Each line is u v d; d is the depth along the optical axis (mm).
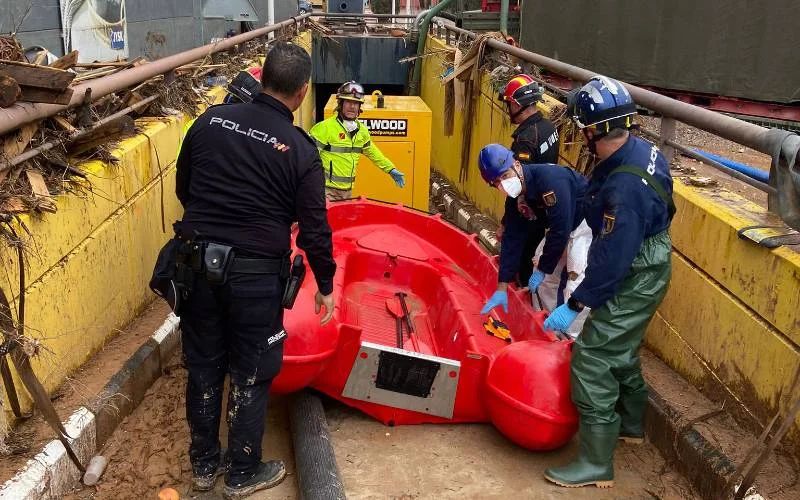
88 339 3830
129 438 3664
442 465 3709
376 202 6176
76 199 3602
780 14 9406
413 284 5613
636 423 3828
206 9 11758
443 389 3887
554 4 12969
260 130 2975
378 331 4828
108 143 4406
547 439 3492
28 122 3189
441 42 13516
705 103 10875
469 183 9938
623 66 11734
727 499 3178
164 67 5430
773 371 3320
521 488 3520
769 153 3369
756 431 3457
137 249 4621
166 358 4434
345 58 15695
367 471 3637
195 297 3004
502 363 3627
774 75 9594
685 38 10648
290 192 2996
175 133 5555
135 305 4590
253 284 2979
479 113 9312
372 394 3930
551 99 6922
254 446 3256
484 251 5473
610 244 3117
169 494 3211
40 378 3277
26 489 2797
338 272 5066
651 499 3432
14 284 2982
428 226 6082
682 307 4188
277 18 19344
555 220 4172
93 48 8039
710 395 3863
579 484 3482
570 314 3350
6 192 3105
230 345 3148
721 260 3789
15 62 3199
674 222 4316
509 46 8258
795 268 3184
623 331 3291
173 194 5539
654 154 3236
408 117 8664
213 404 3236
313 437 3555
